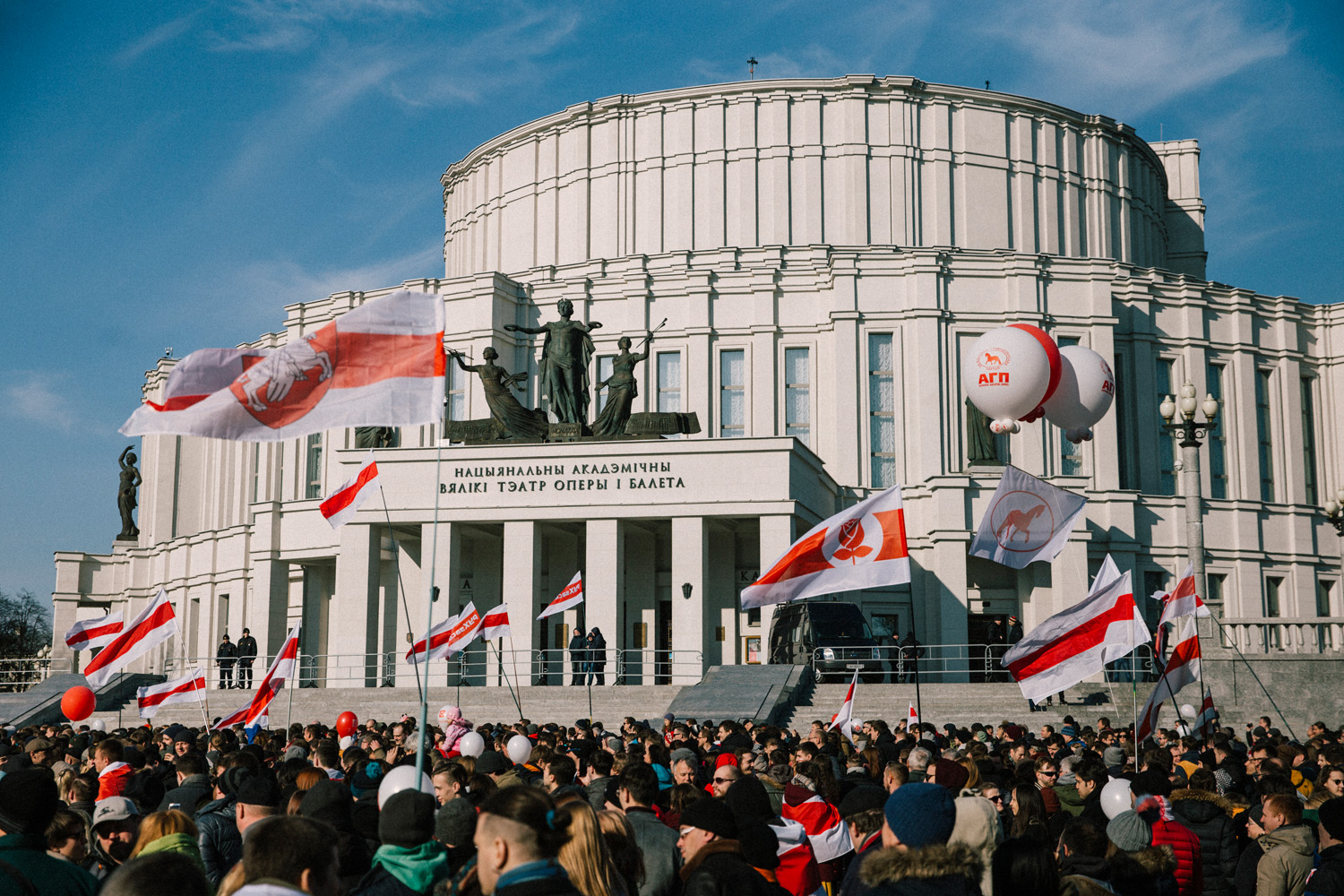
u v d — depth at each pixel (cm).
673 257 6044
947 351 5666
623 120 6531
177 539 6800
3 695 4425
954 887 638
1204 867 1055
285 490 6322
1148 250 7062
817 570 1666
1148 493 5788
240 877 569
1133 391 5872
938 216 6294
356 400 1138
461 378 5797
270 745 1878
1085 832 819
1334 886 897
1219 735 1720
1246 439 5994
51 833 806
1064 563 5109
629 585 5241
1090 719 3447
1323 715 3506
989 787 1117
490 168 7069
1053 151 6569
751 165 6334
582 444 4622
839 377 5647
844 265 5725
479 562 5238
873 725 1833
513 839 570
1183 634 2472
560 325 4812
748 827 831
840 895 701
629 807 926
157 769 1452
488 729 2027
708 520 4666
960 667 5034
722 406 5800
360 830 910
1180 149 7806
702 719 3198
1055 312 5734
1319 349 6331
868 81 6316
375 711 3847
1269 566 5825
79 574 7644
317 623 5966
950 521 5138
